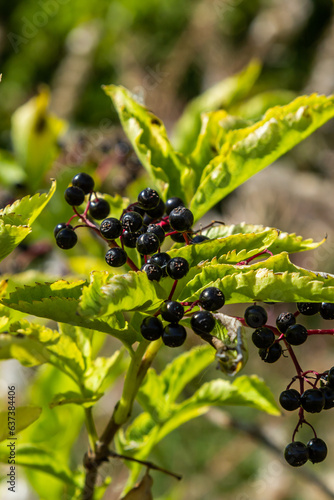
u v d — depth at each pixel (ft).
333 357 3.53
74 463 2.61
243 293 1.36
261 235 1.40
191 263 1.40
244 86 2.16
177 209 1.40
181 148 2.04
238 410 3.17
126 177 2.23
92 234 2.07
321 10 4.64
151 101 3.64
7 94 4.44
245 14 4.54
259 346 1.38
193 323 1.33
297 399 1.39
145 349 1.41
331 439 3.36
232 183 1.51
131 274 1.32
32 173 2.16
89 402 1.45
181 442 3.05
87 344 1.53
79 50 4.39
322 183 3.59
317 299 1.34
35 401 1.72
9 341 1.30
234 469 3.05
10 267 2.18
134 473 1.59
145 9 4.60
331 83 4.07
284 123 1.50
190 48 4.27
